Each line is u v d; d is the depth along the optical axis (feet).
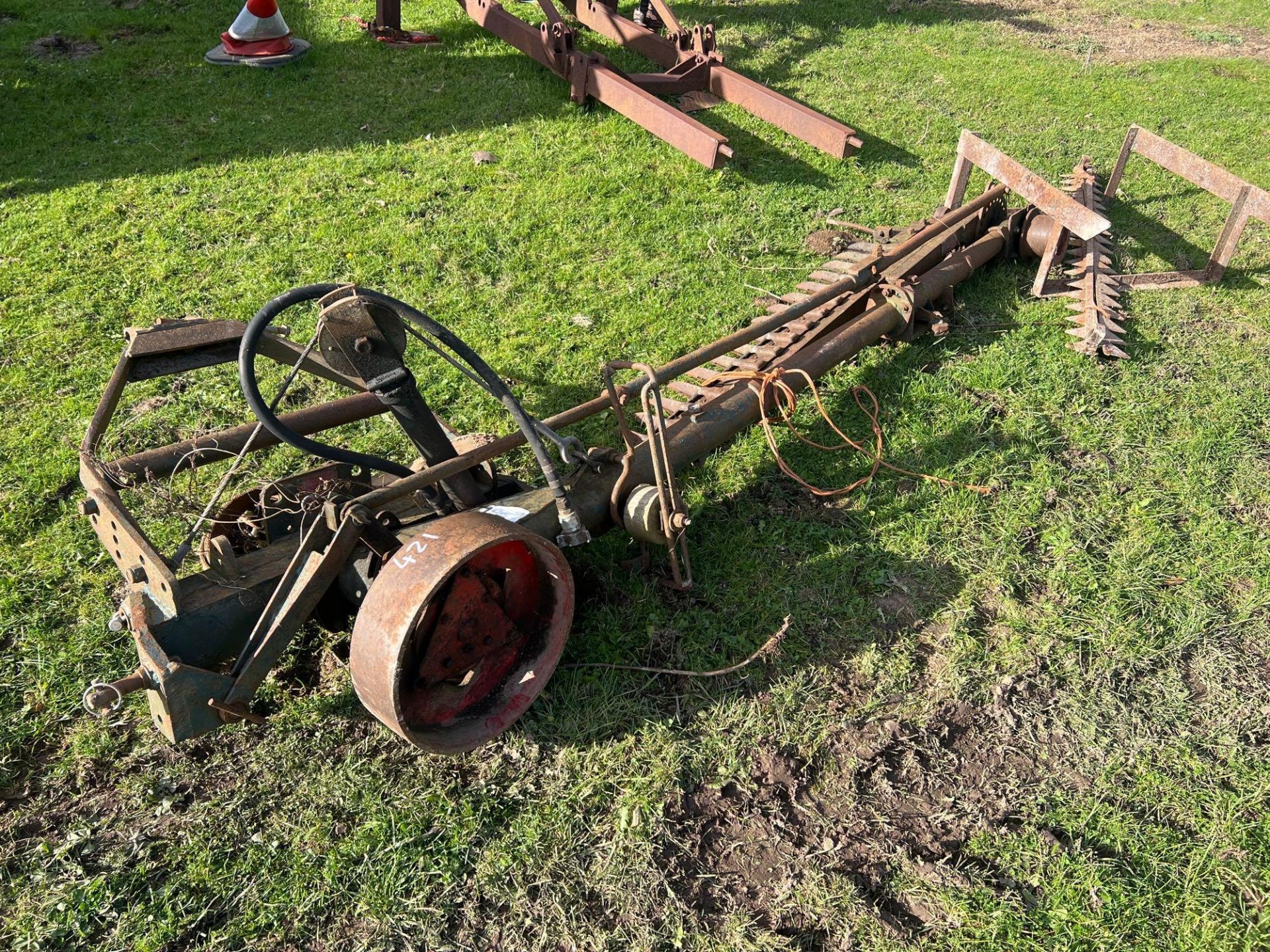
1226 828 13.08
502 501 14.79
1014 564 17.10
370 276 23.90
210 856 12.40
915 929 12.01
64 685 14.35
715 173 29.43
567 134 31.22
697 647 15.37
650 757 13.73
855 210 28.17
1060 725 14.51
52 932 11.55
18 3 39.29
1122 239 27.99
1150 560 17.16
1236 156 33.01
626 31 37.11
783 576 16.71
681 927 11.84
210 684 11.97
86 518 17.07
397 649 11.22
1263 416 20.66
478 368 13.50
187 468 15.20
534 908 12.00
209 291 23.09
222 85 33.60
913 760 13.94
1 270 23.45
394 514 14.48
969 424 20.11
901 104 35.60
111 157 28.84
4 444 18.51
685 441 17.69
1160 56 42.39
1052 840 12.94
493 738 13.02
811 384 16.99
